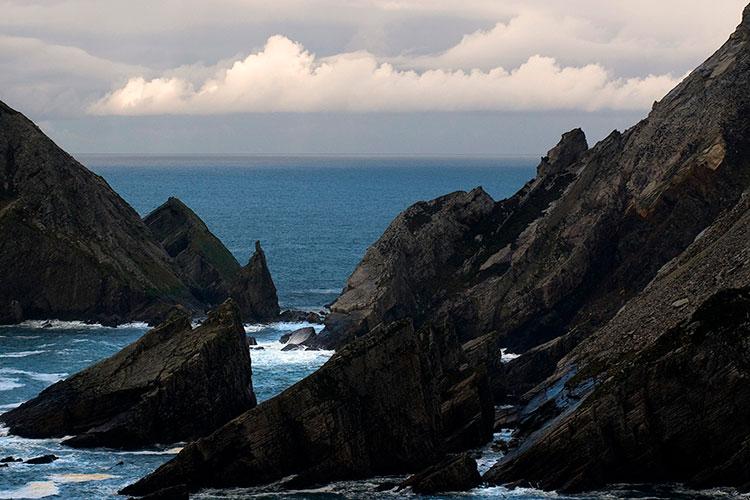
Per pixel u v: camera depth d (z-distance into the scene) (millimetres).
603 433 132875
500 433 157375
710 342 131625
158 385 156875
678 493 129750
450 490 132375
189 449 134625
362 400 140250
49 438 157625
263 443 136000
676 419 132125
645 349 135125
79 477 138875
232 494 132875
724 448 131625
